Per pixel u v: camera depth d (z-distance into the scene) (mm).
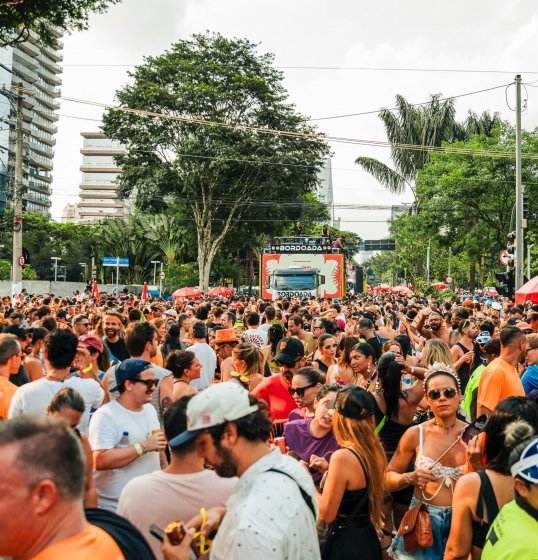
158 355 8047
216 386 2760
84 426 5344
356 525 3770
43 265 75188
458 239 39156
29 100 118188
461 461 4230
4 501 1818
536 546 2584
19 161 24812
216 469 2740
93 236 73188
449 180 36688
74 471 1905
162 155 41094
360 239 105562
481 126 48344
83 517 1963
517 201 21875
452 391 4332
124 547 2078
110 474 4355
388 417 5617
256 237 48000
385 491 4152
